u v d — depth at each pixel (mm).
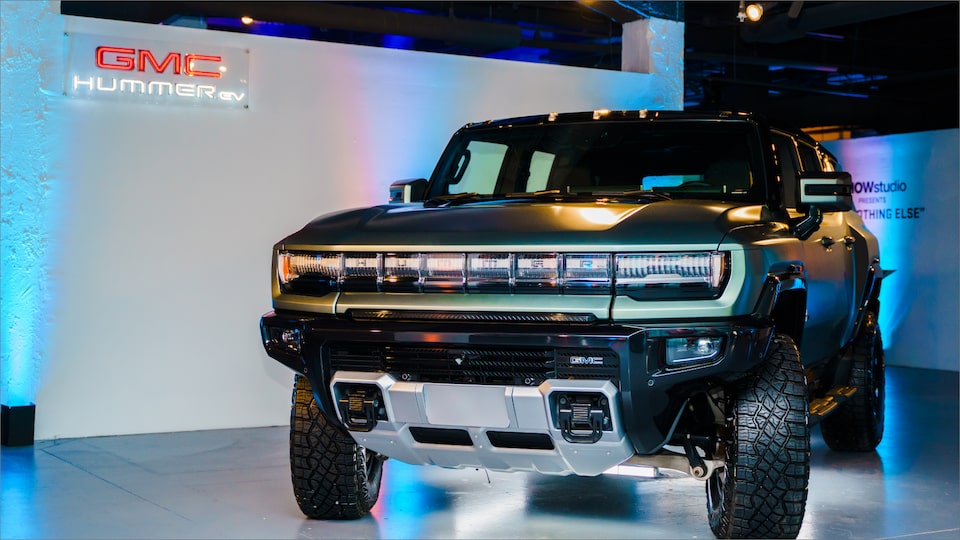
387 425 3621
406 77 6941
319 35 11492
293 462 3990
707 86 15172
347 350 3629
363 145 6801
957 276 9844
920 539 3816
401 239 3604
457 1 11469
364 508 4094
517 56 13227
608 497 4492
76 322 5992
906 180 10219
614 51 13336
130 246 6113
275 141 6520
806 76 15945
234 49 6379
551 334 3324
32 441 5770
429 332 3455
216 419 6359
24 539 3764
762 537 3562
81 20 5965
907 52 14742
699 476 3705
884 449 5809
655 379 3320
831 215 5047
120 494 4535
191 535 3830
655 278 3357
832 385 5512
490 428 3488
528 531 3906
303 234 3846
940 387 8586
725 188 4121
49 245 5918
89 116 6000
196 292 6297
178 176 6234
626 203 3686
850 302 5109
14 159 5816
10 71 5797
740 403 3518
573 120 4578
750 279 3379
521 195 4129
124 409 6121
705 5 11148
